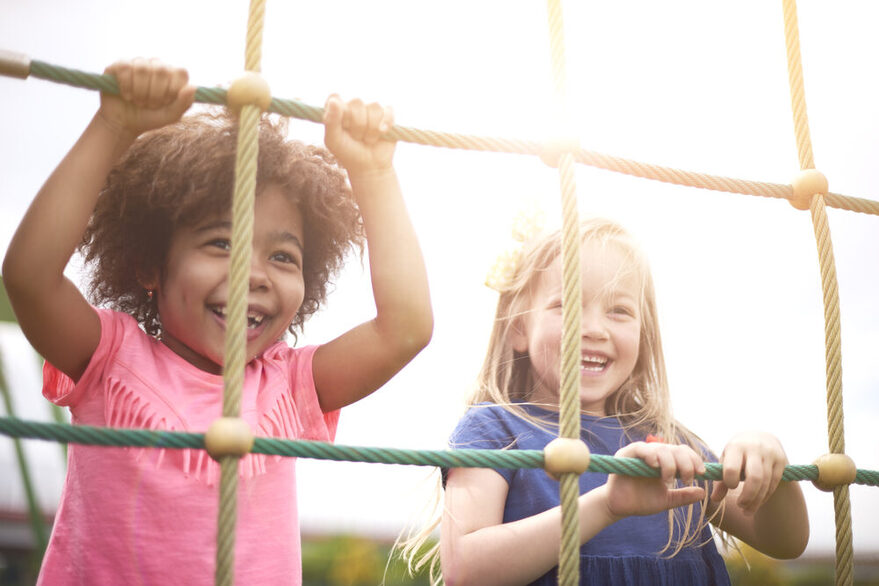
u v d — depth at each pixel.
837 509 1.48
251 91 1.32
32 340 1.49
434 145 1.46
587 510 1.44
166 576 1.45
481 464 1.28
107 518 1.47
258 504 1.54
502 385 1.82
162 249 1.62
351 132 1.45
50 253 1.39
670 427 1.84
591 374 1.74
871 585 4.09
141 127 1.37
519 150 1.44
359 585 4.22
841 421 1.51
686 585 1.63
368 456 1.25
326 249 1.78
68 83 1.31
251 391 1.58
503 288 1.86
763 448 1.46
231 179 1.60
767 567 4.55
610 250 1.81
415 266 1.57
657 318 1.87
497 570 1.51
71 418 1.55
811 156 1.68
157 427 1.50
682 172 1.53
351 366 1.63
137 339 1.58
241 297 1.22
